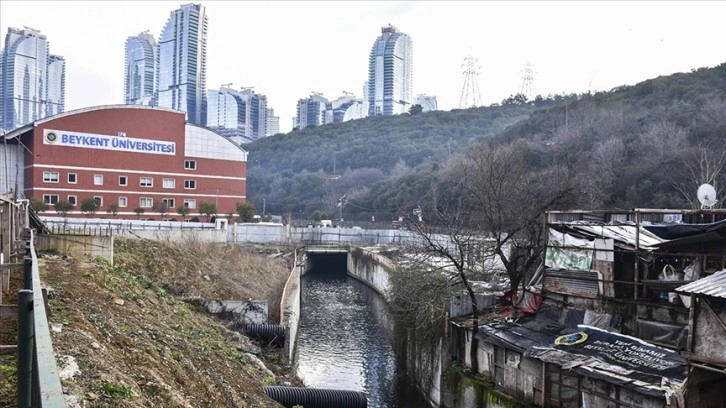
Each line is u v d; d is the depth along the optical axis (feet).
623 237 62.90
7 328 33.24
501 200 98.12
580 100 289.94
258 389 53.98
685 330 53.06
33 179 193.16
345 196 349.61
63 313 40.52
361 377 90.43
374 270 180.14
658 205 148.25
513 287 79.46
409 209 258.37
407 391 86.69
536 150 216.74
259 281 128.88
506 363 63.93
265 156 525.75
